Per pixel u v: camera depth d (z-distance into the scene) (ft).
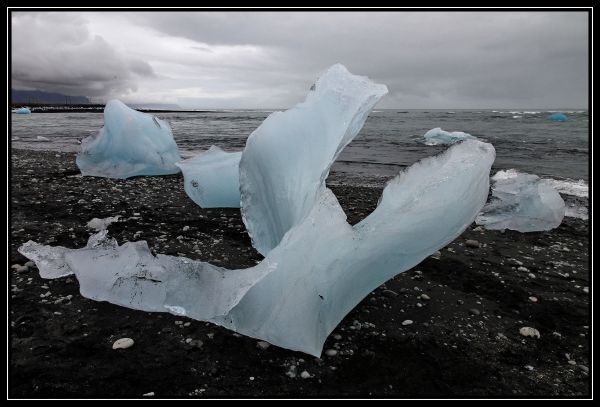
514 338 8.01
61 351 7.22
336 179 23.67
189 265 8.73
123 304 8.57
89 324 8.00
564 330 8.33
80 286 8.98
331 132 9.25
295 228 7.73
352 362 7.16
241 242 12.41
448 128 61.05
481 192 7.68
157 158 21.20
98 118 86.94
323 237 7.55
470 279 10.43
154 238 12.57
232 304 7.06
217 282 8.23
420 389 6.59
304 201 8.89
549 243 13.26
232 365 6.99
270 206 10.20
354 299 7.97
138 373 6.74
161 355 7.18
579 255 12.19
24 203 15.69
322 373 6.88
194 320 8.21
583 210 16.99
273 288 7.51
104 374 6.70
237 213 15.16
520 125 67.10
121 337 7.64
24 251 10.73
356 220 15.47
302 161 9.48
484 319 8.64
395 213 7.55
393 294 9.54
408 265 7.88
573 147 37.11
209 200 15.65
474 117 98.94
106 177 20.75
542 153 33.37
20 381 6.48
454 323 8.45
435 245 7.73
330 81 10.05
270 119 10.25
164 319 8.22
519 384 6.77
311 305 7.38
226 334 7.80
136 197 17.07
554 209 14.79
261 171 10.20
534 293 9.78
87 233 12.79
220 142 40.73
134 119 21.03
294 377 6.77
